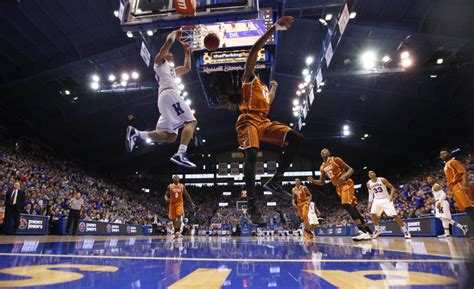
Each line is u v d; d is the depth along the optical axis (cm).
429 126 2347
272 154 4306
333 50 1509
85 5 1398
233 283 160
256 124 320
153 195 4072
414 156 2947
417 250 386
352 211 737
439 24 1450
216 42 408
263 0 929
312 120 2844
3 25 1425
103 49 1659
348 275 183
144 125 2659
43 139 2555
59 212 1453
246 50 968
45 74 1731
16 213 1041
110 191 2834
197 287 148
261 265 235
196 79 2253
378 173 3778
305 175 4231
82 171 2858
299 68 2119
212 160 4431
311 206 1127
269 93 368
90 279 165
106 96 2195
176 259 279
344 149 3566
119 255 313
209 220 3912
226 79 1018
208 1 526
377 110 2358
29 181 1562
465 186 660
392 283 155
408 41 1539
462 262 242
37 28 1472
